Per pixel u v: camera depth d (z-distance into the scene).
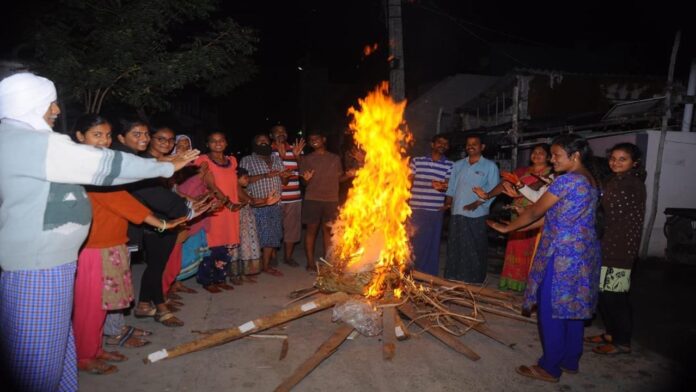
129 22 7.59
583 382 3.60
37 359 2.65
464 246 5.98
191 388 3.41
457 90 15.13
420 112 15.04
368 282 4.45
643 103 8.32
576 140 3.46
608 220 4.02
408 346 4.16
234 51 8.71
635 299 5.72
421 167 6.20
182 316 4.80
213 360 3.84
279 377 3.58
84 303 3.48
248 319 4.74
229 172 5.57
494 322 4.82
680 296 5.86
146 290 4.58
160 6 7.67
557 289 3.42
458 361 3.90
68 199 2.66
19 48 7.38
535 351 4.13
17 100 2.54
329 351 3.80
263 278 6.25
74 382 3.04
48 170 2.50
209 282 5.62
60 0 7.07
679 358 4.04
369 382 3.52
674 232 7.88
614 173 4.16
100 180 2.62
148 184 3.95
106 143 3.23
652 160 8.08
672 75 7.93
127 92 8.12
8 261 2.57
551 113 11.95
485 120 13.87
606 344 4.19
